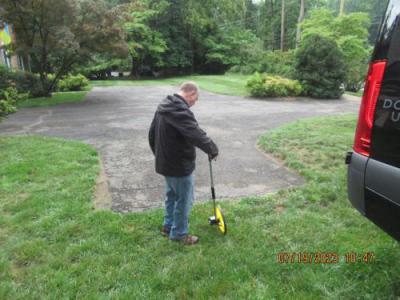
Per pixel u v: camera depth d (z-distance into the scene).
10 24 13.03
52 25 12.57
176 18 32.69
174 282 2.51
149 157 5.70
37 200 3.84
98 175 4.80
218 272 2.62
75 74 18.17
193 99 2.85
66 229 3.23
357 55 18.73
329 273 2.56
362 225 3.26
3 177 4.57
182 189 2.94
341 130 7.32
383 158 2.14
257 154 5.81
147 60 32.06
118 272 2.62
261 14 41.19
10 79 13.70
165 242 3.06
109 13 13.30
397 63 2.05
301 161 5.23
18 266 2.75
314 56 14.23
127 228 3.28
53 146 6.21
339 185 4.20
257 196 4.02
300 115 9.85
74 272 2.63
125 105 12.20
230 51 33.69
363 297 2.30
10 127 8.41
